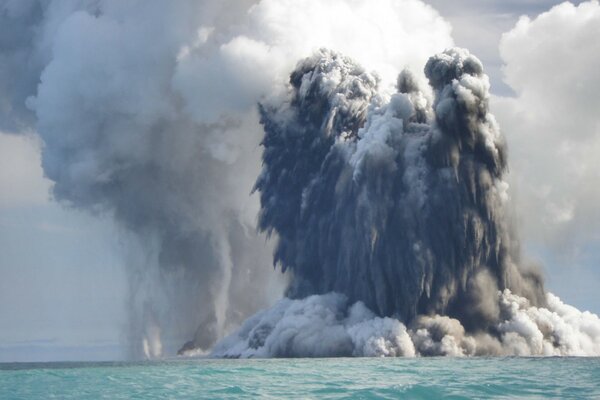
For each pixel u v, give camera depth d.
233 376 89.25
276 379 83.81
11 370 112.25
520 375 84.44
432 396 65.38
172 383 82.00
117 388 77.19
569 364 104.62
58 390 76.75
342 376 86.12
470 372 89.44
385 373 89.06
